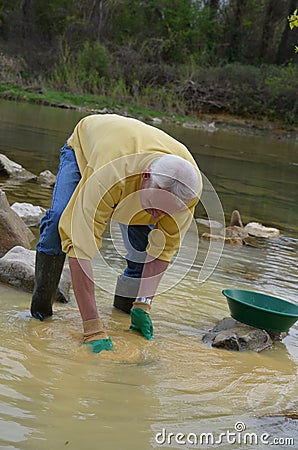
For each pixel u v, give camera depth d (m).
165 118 20.48
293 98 23.20
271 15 28.48
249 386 3.49
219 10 29.03
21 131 13.27
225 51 28.22
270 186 10.91
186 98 23.11
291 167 13.89
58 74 22.83
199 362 3.72
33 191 7.63
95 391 3.20
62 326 3.98
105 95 22.16
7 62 22.77
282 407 3.28
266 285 5.33
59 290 4.43
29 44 25.44
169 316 4.39
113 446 2.75
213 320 4.44
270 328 4.07
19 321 3.96
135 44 25.36
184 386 3.39
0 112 16.23
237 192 9.87
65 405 3.02
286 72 23.83
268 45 28.64
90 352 3.65
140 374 3.46
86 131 3.91
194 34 27.00
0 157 8.35
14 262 4.54
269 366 3.80
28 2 26.92
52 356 3.53
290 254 6.55
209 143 16.38
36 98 19.98
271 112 23.00
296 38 28.05
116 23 27.03
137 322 4.06
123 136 3.64
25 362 3.40
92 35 26.34
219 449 2.82
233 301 4.13
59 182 3.98
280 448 2.88
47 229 3.90
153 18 27.48
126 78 23.22
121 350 3.74
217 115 23.16
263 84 23.50
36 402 3.00
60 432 2.79
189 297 4.78
